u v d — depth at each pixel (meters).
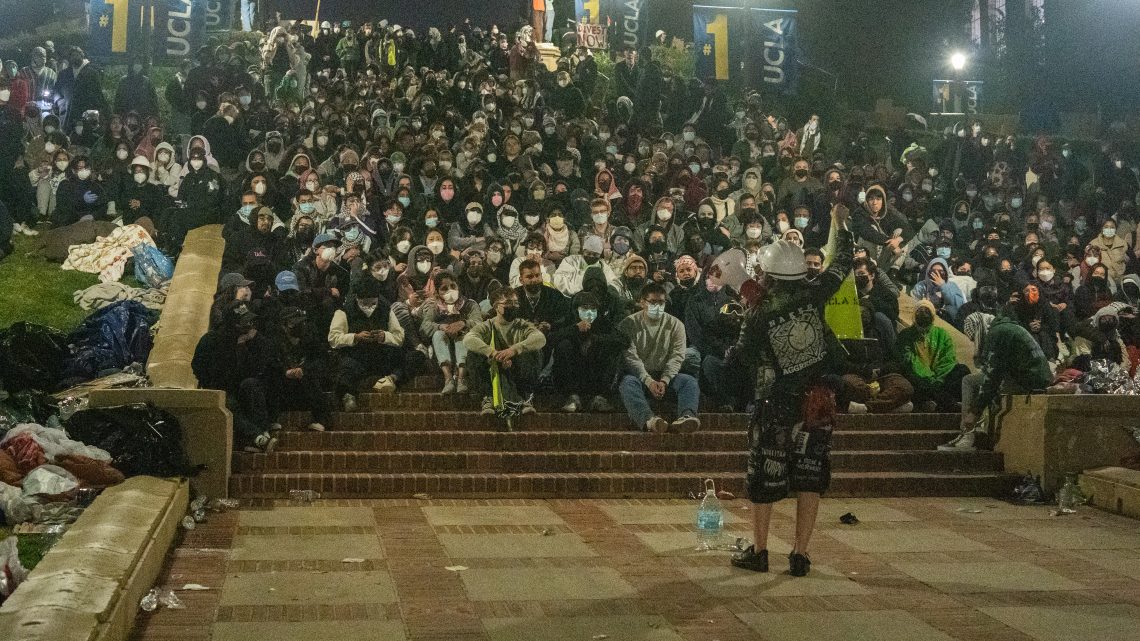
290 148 17.94
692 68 30.02
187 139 18.83
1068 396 10.83
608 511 9.69
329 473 10.31
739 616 6.26
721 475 10.70
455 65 26.12
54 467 8.30
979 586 7.09
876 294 13.81
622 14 31.59
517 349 11.30
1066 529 9.21
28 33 26.67
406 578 7.05
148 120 18.95
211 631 5.80
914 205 19.86
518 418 11.33
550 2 31.81
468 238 14.55
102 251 14.57
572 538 8.45
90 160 17.22
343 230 14.48
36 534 7.58
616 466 10.82
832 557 7.93
